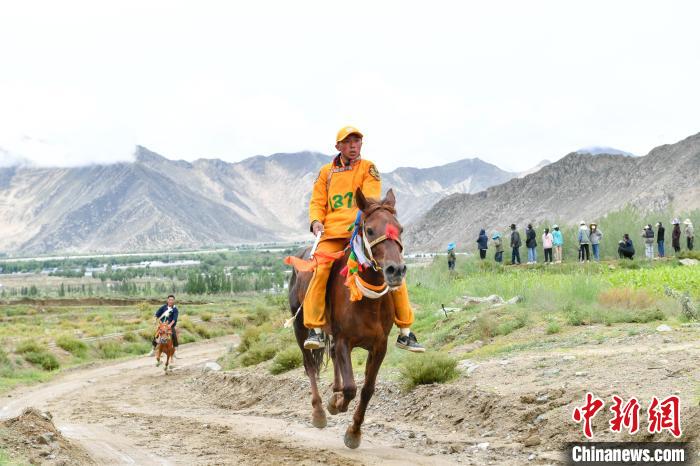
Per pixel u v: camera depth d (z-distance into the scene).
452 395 10.20
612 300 15.41
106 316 63.16
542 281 22.53
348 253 8.00
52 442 8.28
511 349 12.96
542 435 7.82
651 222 43.25
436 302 23.20
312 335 8.27
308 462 7.72
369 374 8.12
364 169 8.42
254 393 16.03
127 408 16.20
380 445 8.79
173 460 8.07
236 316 56.34
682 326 12.34
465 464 7.38
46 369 30.66
